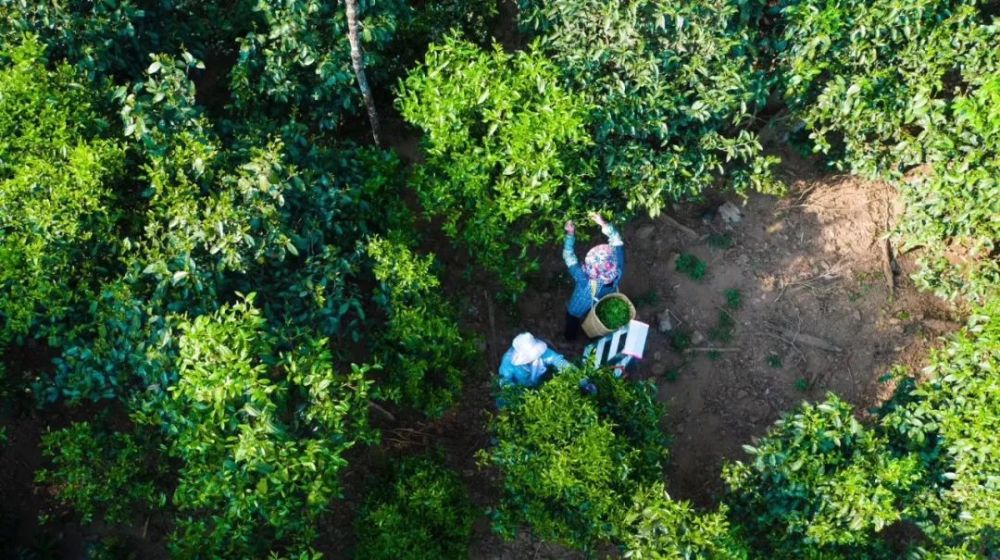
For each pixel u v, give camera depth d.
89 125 7.53
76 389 7.10
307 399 7.10
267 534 7.55
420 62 9.51
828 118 9.34
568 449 7.23
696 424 9.55
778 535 7.66
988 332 7.74
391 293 7.80
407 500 7.84
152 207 7.43
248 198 7.22
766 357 9.80
